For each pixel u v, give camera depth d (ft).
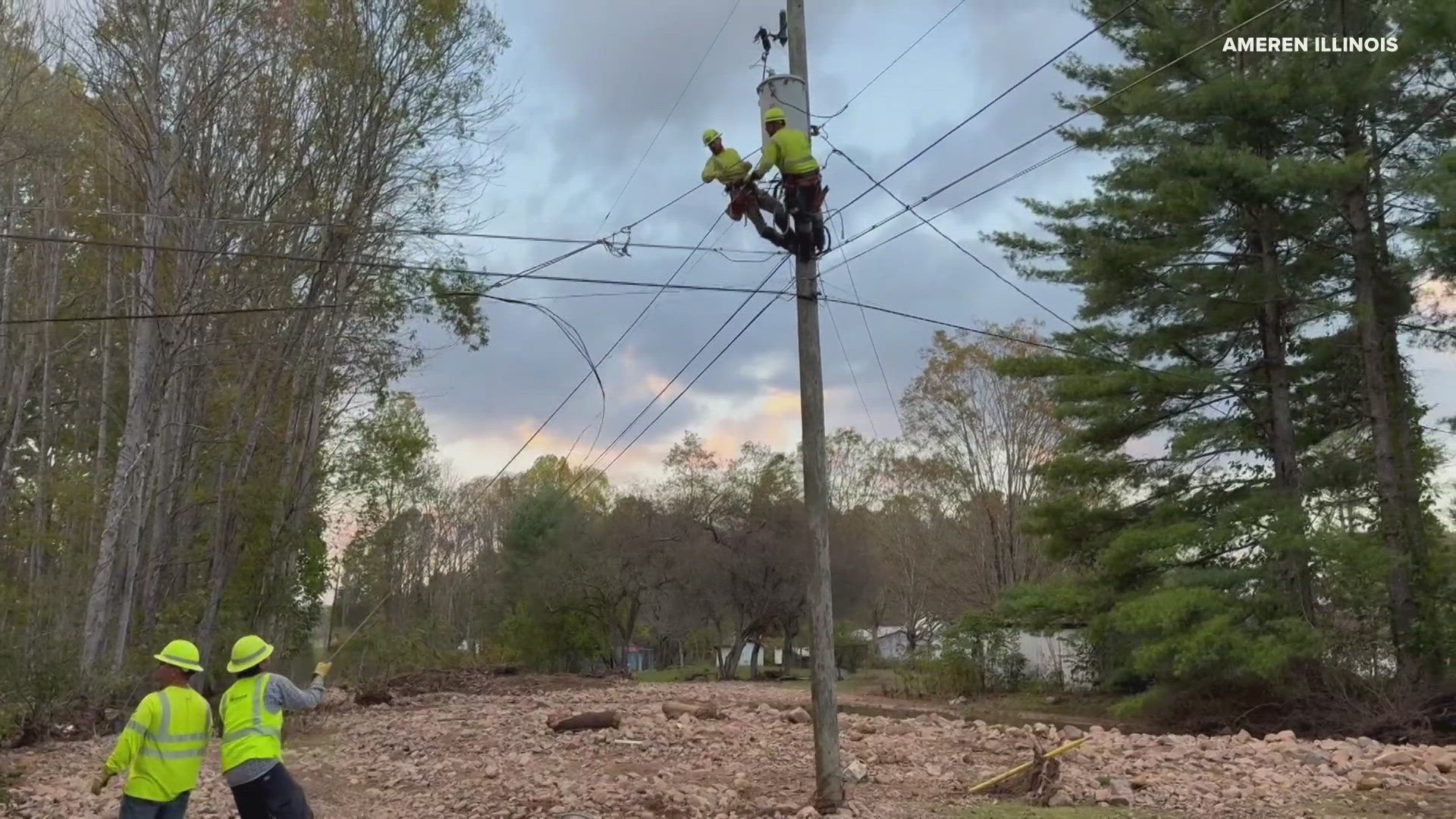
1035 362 89.20
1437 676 70.44
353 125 81.35
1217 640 71.56
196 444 83.61
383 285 85.25
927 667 118.83
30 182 82.69
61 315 96.02
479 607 196.85
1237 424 82.94
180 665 27.50
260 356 82.89
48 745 59.93
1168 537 79.00
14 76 70.64
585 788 38.60
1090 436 90.38
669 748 48.67
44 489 93.04
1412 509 75.41
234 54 76.13
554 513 173.88
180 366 76.23
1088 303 86.48
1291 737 54.70
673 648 231.71
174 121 73.46
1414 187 64.49
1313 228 77.20
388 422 95.86
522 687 97.76
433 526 184.44
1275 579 76.59
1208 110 74.64
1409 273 72.54
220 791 42.16
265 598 84.94
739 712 63.67
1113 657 99.96
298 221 74.74
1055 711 97.55
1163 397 85.51
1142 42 80.18
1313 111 73.36
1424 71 72.28
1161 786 40.70
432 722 63.00
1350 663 73.82
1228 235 81.46
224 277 79.46
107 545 69.62
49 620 71.97
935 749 50.03
